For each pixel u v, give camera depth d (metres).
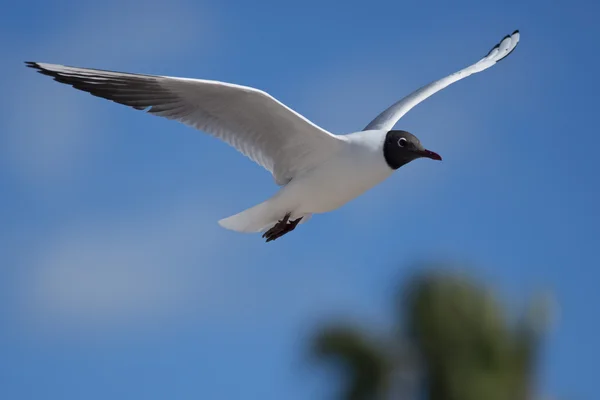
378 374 7.07
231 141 12.57
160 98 12.17
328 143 12.16
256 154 12.67
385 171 12.36
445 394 6.73
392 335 7.17
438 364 6.82
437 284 6.98
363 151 12.20
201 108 12.27
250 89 11.47
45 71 11.82
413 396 6.97
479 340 6.77
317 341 7.25
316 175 12.34
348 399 7.07
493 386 6.60
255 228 12.93
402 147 12.18
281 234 12.94
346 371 7.18
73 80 11.91
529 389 6.69
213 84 11.41
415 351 7.00
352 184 12.39
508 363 6.68
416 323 6.97
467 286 6.98
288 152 12.47
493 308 6.83
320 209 12.75
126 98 12.19
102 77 11.98
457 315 6.86
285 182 12.80
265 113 11.94
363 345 7.05
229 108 12.10
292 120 11.88
